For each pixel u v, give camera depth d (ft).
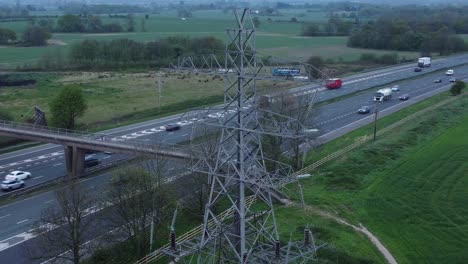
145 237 246.27
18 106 524.93
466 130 437.17
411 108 522.06
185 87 636.89
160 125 473.26
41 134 355.36
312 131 288.30
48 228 239.71
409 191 311.27
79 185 270.05
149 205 245.65
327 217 276.62
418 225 269.64
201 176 272.92
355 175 335.67
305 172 341.21
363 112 504.02
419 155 375.04
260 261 179.22
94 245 238.68
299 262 214.28
